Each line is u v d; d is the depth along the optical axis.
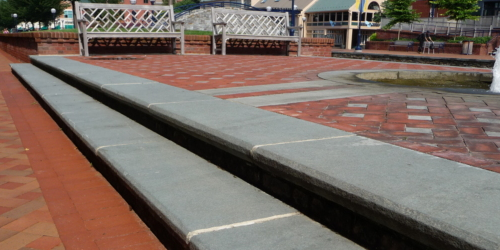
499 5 37.09
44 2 50.56
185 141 2.92
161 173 2.39
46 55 10.20
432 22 35.03
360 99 3.79
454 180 1.61
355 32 51.88
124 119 3.85
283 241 1.61
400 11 35.34
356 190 1.51
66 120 3.88
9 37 17.94
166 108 3.12
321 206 1.78
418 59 17.11
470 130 2.61
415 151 2.07
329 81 5.22
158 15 11.92
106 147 2.93
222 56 11.41
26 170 3.21
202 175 2.37
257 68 7.29
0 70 10.62
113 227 2.26
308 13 55.00
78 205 2.55
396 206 1.36
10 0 52.31
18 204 2.58
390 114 3.11
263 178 2.13
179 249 1.86
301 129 2.51
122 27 11.78
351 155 1.95
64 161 3.42
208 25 22.09
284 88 4.53
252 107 3.26
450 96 4.01
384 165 1.80
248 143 2.15
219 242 1.60
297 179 1.82
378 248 1.52
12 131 4.45
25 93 6.87
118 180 2.72
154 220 2.15
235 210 1.89
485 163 1.89
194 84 4.83
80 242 2.09
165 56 10.84
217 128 2.48
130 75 5.34
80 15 10.70
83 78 5.00
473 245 1.14
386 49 34.22
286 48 13.44
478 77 6.52
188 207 1.92
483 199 1.41
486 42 27.14
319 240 1.63
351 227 1.64
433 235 1.25
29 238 2.15
